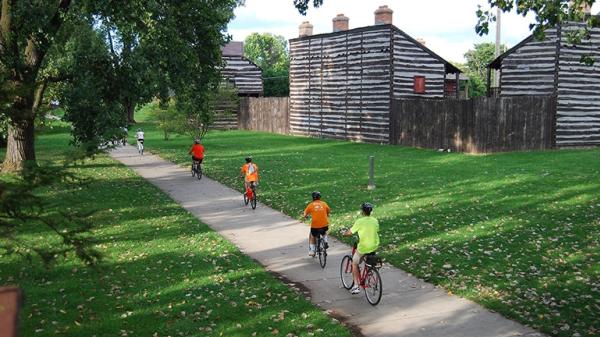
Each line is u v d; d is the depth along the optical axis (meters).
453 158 29.16
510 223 14.63
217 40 23.31
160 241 13.35
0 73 6.59
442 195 18.67
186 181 23.61
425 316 8.84
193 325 8.33
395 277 10.83
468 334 8.11
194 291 9.82
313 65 45.47
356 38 40.22
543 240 13.00
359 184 21.33
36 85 6.62
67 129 51.03
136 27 21.02
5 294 3.49
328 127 44.28
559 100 32.53
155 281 10.38
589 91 32.94
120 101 23.34
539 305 9.14
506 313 8.85
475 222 14.84
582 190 18.75
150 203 18.34
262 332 8.11
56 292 9.77
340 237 13.93
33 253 11.91
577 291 9.75
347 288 10.23
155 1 20.33
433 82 38.88
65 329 8.20
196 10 22.25
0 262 11.35
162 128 41.59
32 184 5.96
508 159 28.02
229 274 10.79
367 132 39.94
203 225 15.19
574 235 13.35
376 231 9.47
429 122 34.38
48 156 31.48
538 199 17.53
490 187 19.86
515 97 31.56
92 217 15.49
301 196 19.25
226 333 8.07
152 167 28.28
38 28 19.56
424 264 11.48
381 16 38.47
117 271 10.98
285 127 50.53
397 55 37.47
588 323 8.38
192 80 23.48
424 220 15.20
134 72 21.98
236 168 26.98
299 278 10.86
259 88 58.41
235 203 18.69
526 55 33.44
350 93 41.38
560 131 32.72
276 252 12.70
